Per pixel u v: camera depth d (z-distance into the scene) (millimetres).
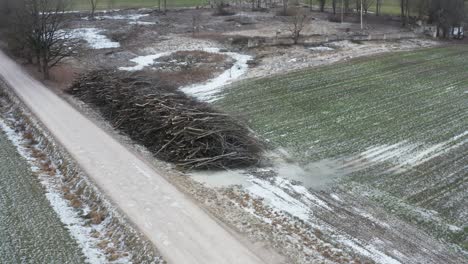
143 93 28094
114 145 24906
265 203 20312
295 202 20516
